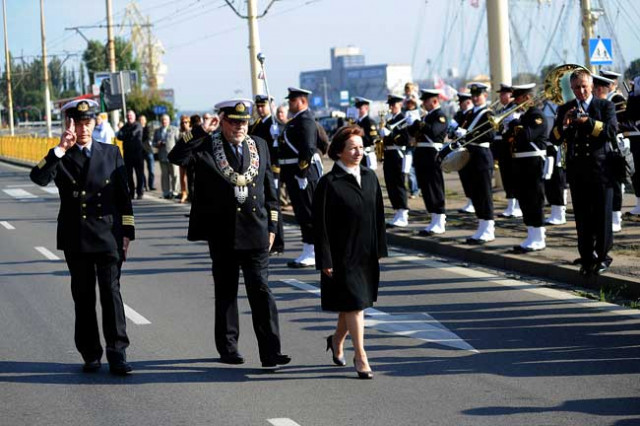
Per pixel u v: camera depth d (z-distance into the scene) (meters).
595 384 8.54
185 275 15.37
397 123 19.05
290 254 17.33
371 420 7.77
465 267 15.09
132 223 9.59
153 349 10.45
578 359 9.39
